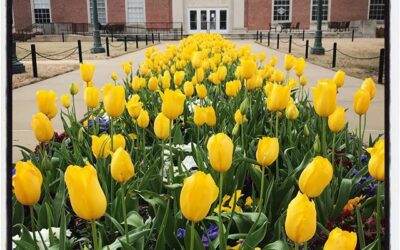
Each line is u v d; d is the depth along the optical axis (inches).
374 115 273.0
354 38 1534.2
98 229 89.7
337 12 1729.8
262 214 82.4
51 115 106.6
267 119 166.2
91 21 1768.0
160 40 1596.9
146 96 193.9
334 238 44.9
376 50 930.7
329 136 144.1
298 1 1732.3
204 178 52.8
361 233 73.4
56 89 423.2
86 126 166.9
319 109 90.7
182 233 83.4
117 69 603.5
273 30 1732.3
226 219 89.9
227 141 65.0
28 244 71.6
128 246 68.1
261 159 76.2
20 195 59.7
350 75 494.3
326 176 59.2
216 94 186.1
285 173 112.3
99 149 94.3
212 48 370.3
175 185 89.0
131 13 1774.1
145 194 86.4
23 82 469.7
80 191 51.3
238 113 113.1
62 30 1750.7
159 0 1752.0
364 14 1718.8
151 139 165.5
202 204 53.4
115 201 90.1
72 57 838.5
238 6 1720.0
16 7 1724.9
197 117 107.1
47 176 92.3
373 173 70.0
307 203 49.4
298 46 1131.3
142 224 85.0
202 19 1748.3
